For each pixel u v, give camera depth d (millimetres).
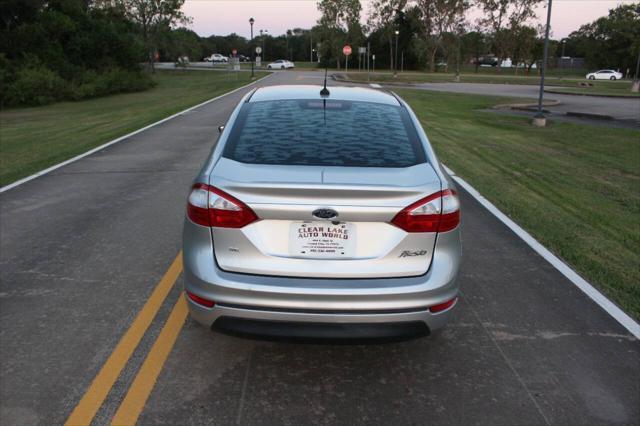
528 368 3275
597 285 4539
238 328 2785
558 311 4035
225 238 2768
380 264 2750
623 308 4109
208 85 43969
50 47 46906
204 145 11586
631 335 3691
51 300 4066
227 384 3064
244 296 2721
